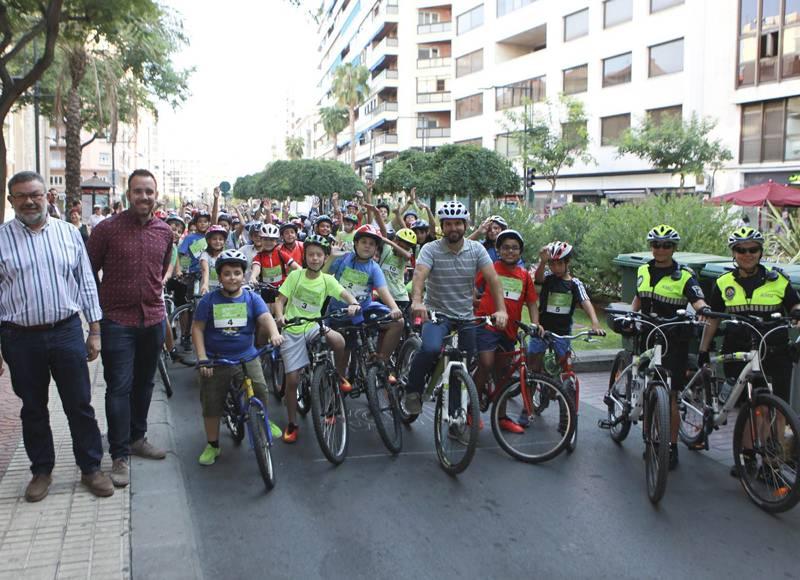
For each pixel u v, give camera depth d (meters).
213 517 4.47
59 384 4.55
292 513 4.54
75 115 21.94
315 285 6.03
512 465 5.47
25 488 4.68
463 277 5.70
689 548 4.10
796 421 4.36
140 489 4.77
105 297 4.99
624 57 34.88
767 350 5.01
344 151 91.62
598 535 4.26
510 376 5.86
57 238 4.45
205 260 8.39
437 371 5.79
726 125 29.67
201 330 5.29
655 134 28.52
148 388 5.40
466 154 25.88
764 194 19.98
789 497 4.41
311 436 6.17
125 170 83.25
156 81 28.36
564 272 6.39
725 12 29.44
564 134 34.91
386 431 5.69
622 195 35.38
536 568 3.85
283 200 52.72
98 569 3.66
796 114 27.12
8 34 9.48
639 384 5.57
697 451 5.84
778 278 5.15
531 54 41.22
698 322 5.28
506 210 14.84
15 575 3.59
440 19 63.38
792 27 26.84
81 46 19.98
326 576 3.74
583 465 5.48
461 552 4.02
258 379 5.37
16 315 4.35
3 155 9.42
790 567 3.89
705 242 11.55
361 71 65.31
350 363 6.68
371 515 4.52
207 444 5.52
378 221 9.85
